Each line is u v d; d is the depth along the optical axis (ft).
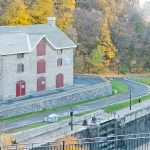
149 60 436.76
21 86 266.36
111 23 426.92
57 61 287.89
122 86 328.90
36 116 236.43
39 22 386.93
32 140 193.47
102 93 291.79
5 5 373.81
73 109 252.62
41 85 278.67
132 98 284.41
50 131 208.44
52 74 285.23
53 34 295.07
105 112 249.14
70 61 297.33
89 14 411.13
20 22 371.15
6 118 228.63
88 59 399.03
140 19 452.35
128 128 244.63
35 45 270.46
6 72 256.93
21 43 267.39
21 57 264.72
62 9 403.95
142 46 437.58
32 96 267.18
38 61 275.18
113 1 442.91
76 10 412.77
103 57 409.08
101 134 221.66
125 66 425.69
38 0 387.55
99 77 332.19
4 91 256.52
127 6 460.96
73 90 271.08
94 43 406.41
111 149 204.54
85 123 217.97
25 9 378.94
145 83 352.90
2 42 260.42
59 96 259.60
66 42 294.05
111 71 414.00
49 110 249.96
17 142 185.57
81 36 403.13
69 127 214.48
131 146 195.83
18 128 207.51
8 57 257.14
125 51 426.92
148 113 262.47
